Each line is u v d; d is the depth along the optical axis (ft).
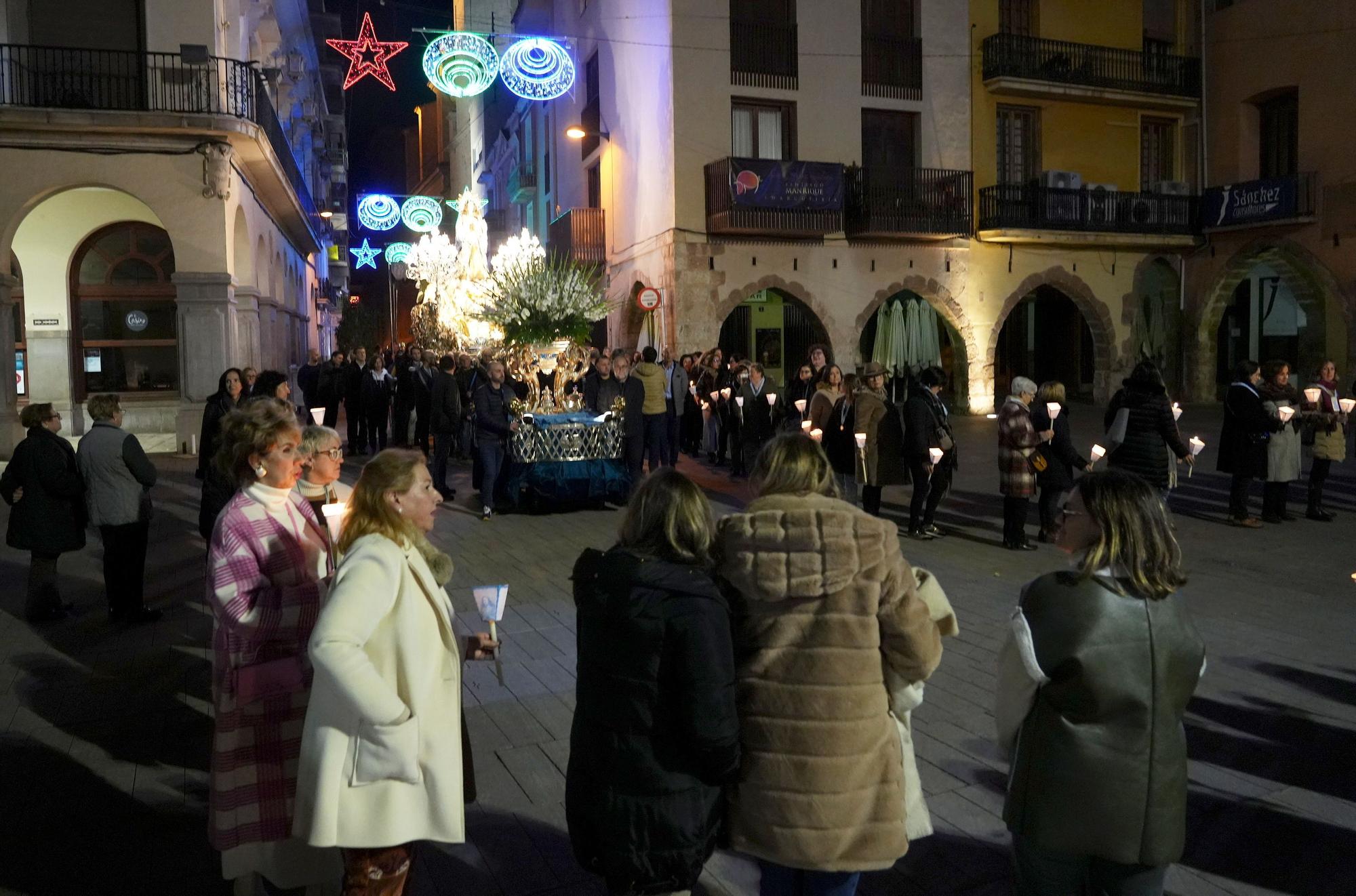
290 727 10.65
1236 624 22.30
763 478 9.15
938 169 75.46
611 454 38.04
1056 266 80.59
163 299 63.00
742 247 70.33
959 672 19.17
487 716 17.15
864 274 73.82
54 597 23.20
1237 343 87.56
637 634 8.20
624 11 76.95
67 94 50.96
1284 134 79.77
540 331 39.63
